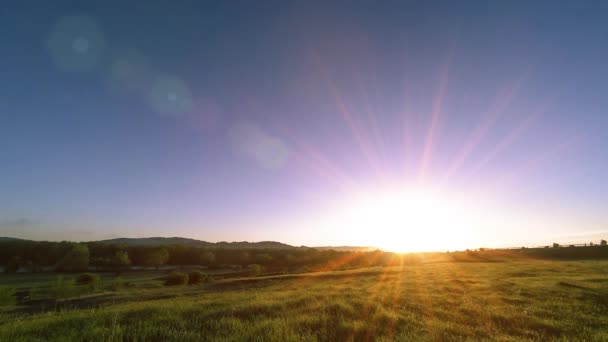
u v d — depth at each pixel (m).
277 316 11.01
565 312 12.16
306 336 8.21
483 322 10.69
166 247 130.25
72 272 91.75
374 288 20.77
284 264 120.19
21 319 12.31
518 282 22.09
